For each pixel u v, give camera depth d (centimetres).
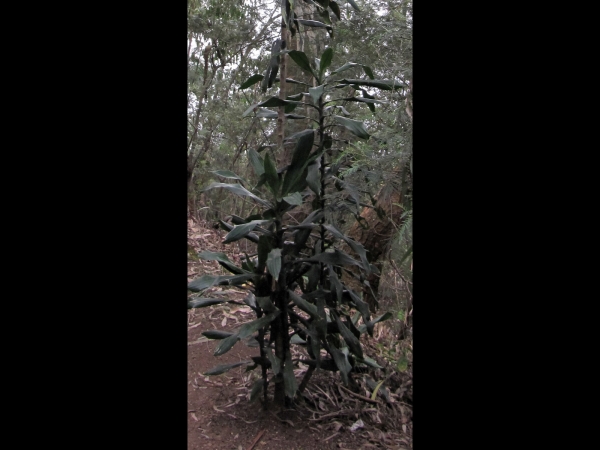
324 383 213
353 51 246
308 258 175
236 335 162
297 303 168
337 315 181
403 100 199
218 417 183
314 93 167
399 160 185
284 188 167
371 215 239
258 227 172
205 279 165
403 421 188
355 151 196
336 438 174
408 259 211
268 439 171
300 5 233
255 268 178
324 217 189
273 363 168
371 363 198
